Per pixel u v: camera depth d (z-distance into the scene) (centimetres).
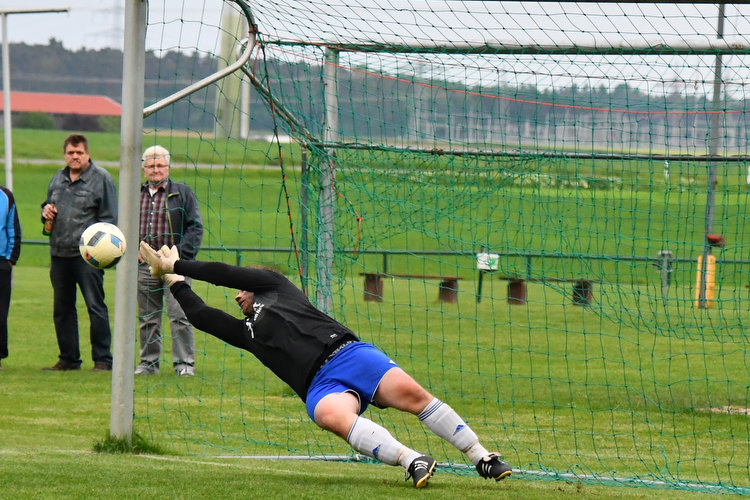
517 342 4519
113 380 2083
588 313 5538
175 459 2014
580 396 3225
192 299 1858
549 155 2733
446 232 3372
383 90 2873
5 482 1652
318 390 1723
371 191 2803
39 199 15988
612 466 2241
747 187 3177
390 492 1661
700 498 1844
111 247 1970
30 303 5669
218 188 11156
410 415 2820
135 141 2048
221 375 3378
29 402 2797
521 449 2406
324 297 2678
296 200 2792
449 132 2808
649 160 2675
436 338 4356
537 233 3497
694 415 2905
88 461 1894
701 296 3488
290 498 1588
